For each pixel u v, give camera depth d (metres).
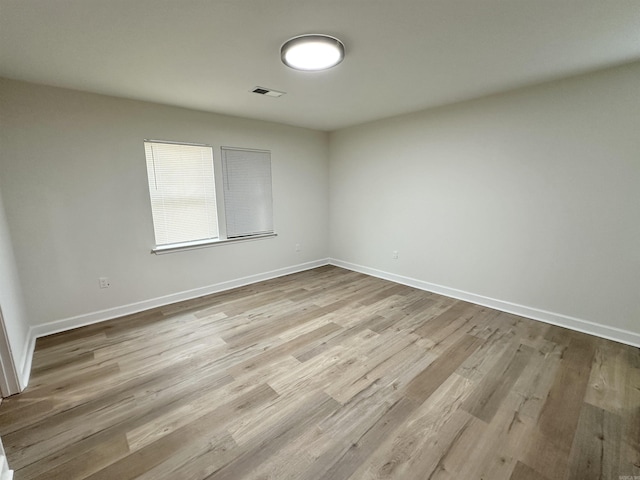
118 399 1.94
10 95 2.49
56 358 2.41
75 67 2.24
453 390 2.00
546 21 1.70
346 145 4.79
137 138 3.16
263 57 2.12
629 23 1.73
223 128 3.81
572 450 1.53
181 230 3.62
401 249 4.26
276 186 4.49
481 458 1.49
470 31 1.81
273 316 3.21
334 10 1.57
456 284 3.71
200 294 3.84
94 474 1.42
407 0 1.48
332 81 2.62
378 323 3.02
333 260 5.41
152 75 2.43
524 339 2.67
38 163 2.65
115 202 3.09
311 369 2.25
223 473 1.42
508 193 3.12
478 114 3.23
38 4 1.46
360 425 1.71
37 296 2.74
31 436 1.64
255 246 4.36
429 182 3.79
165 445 1.58
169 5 1.49
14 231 2.58
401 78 2.58
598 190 2.59
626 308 2.56
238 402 1.91
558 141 2.74
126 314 3.26
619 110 2.42
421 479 1.38
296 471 1.43
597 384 2.04
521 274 3.14
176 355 2.45
